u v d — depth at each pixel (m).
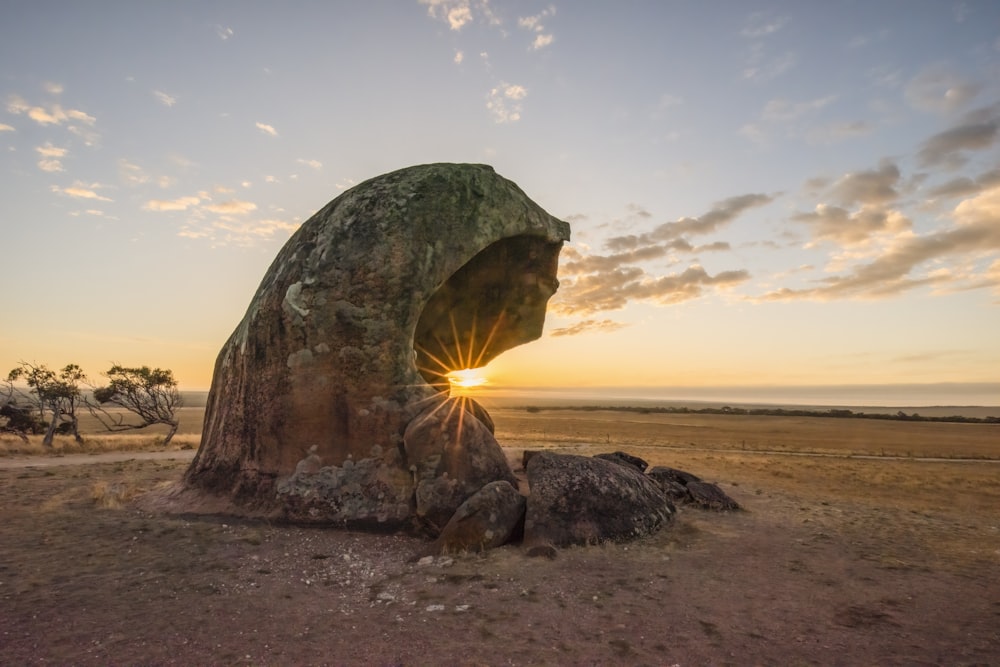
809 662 5.15
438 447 9.80
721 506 12.30
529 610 6.31
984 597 7.02
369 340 10.67
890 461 33.84
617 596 6.80
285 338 10.94
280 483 10.39
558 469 9.86
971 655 5.34
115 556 8.03
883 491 18.52
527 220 12.77
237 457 11.12
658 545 9.16
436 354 15.05
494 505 8.95
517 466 14.03
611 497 9.72
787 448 45.66
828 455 38.41
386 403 10.48
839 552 9.12
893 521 11.98
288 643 5.41
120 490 12.59
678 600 6.70
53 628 5.62
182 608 6.27
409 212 11.34
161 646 5.30
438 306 13.96
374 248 11.00
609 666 5.01
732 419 111.69
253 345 11.39
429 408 10.48
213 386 12.90
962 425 101.69
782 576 7.75
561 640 5.53
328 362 10.66
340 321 10.73
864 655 5.31
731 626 5.96
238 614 6.14
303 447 10.50
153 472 17.38
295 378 10.73
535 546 8.56
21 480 15.12
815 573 7.91
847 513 12.78
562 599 6.67
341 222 11.47
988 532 11.11
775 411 156.75
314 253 11.33
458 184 11.99
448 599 6.64
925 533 10.82
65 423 40.75
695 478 14.17
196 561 7.98
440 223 11.49
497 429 62.06
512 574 7.54
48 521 9.96
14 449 27.12
